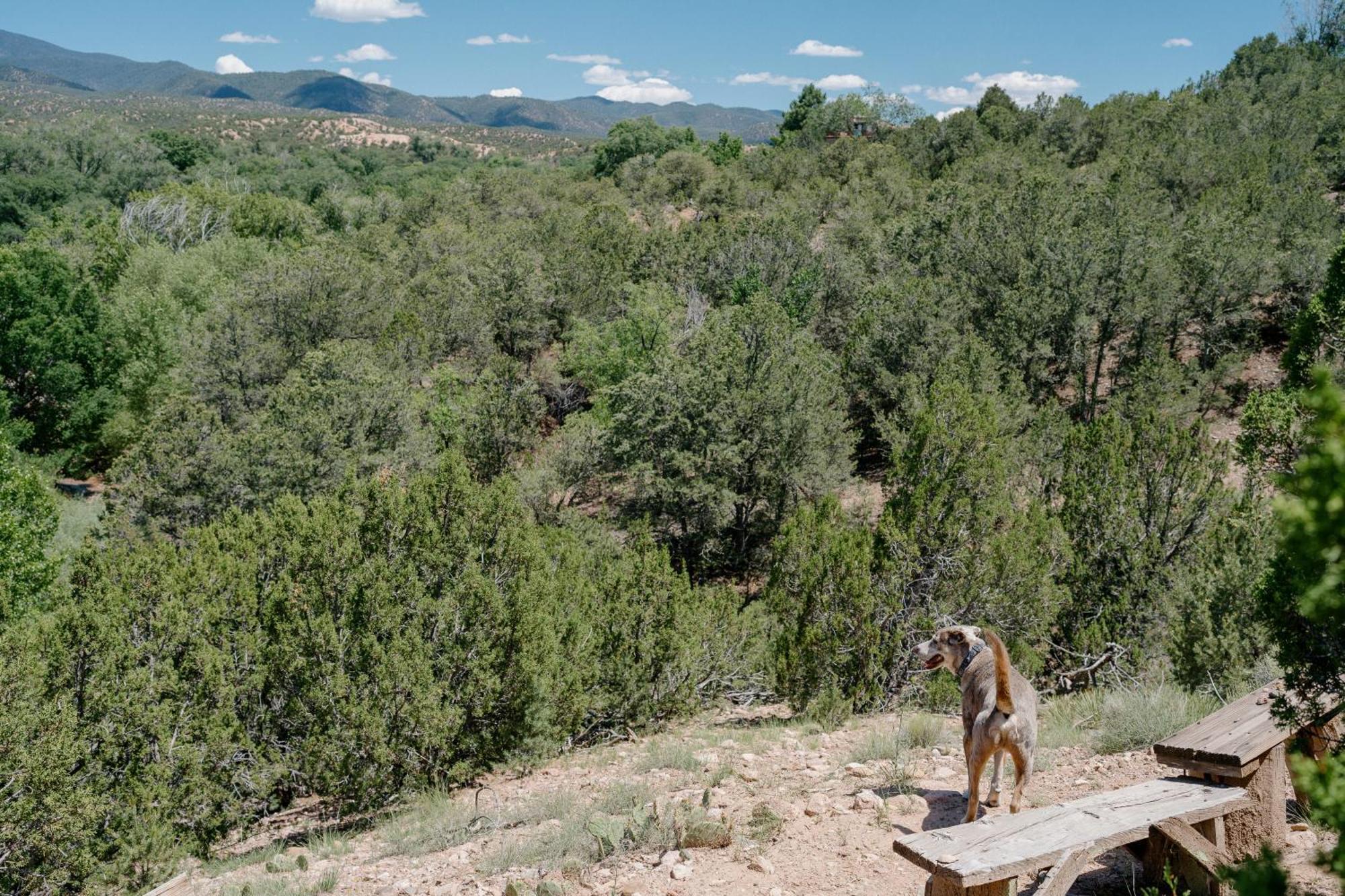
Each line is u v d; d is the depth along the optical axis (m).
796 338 34.59
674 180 94.69
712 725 13.01
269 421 30.50
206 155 138.38
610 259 54.47
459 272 55.84
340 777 10.66
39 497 24.45
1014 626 14.58
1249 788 4.83
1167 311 36.81
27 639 10.60
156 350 44.78
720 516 30.89
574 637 13.28
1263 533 12.42
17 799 9.30
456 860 7.06
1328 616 1.91
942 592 14.50
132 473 27.34
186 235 64.75
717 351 33.03
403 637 11.22
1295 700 4.96
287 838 10.59
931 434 15.38
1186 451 18.27
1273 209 42.06
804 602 13.62
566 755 12.01
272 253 59.97
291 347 41.84
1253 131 60.44
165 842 9.92
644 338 42.16
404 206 85.50
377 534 12.19
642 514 32.81
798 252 48.03
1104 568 18.36
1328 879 4.36
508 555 12.23
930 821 6.18
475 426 38.03
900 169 76.19
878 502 33.66
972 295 39.22
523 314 51.00
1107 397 37.12
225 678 11.29
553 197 91.56
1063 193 43.41
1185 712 7.62
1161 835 4.72
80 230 74.38
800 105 119.94
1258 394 15.59
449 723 10.77
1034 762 7.26
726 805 7.03
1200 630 12.51
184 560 13.24
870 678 12.70
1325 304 17.55
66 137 109.44
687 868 5.71
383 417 32.84
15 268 43.41
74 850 9.49
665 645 13.28
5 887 9.21
